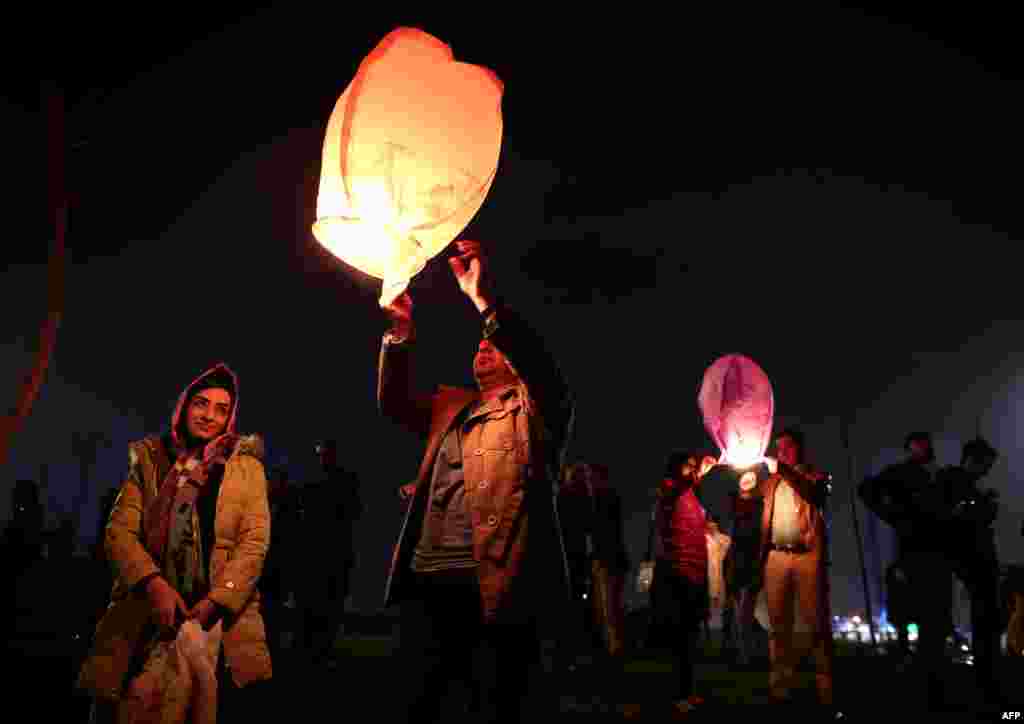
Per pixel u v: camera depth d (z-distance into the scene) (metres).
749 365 8.23
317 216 2.84
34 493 11.37
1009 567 11.66
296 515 9.63
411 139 2.75
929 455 7.88
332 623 9.45
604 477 11.40
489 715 3.00
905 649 11.59
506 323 3.01
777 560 7.76
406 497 4.93
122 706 3.33
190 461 3.74
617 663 10.89
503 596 2.96
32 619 12.04
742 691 8.53
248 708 6.25
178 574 3.58
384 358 3.38
